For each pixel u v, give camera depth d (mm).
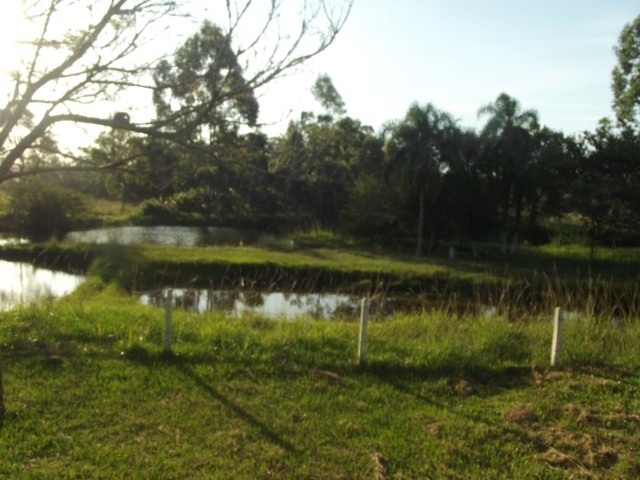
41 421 5797
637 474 5242
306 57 4988
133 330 8875
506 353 8555
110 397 6457
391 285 24609
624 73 34031
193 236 44312
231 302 20859
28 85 4969
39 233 38250
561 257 33438
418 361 8000
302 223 48062
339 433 5789
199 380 7094
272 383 7113
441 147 31703
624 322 10719
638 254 32906
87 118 5055
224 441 5520
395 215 36688
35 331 8797
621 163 30266
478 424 6125
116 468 4957
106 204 52281
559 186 31531
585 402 6910
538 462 5383
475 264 29500
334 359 8070
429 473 5098
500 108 33219
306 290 24297
